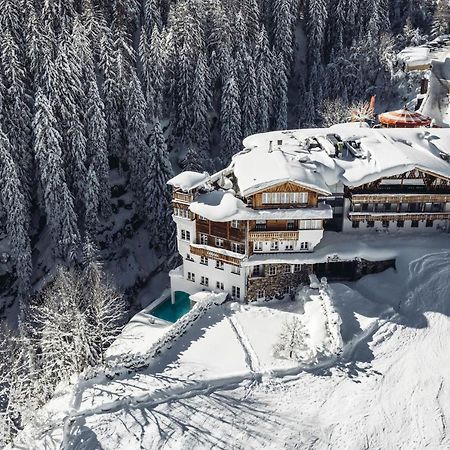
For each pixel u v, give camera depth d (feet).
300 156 158.71
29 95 216.13
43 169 197.26
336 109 260.83
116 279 213.46
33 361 147.54
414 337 135.33
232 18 276.21
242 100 257.96
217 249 154.10
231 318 149.38
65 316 140.46
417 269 151.53
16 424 133.28
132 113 221.05
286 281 157.89
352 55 301.84
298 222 149.79
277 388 122.42
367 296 152.46
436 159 163.94
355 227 166.61
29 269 197.88
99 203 216.33
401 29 365.61
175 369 129.39
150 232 223.51
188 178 153.48
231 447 107.76
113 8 261.03
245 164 160.45
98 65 234.38
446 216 160.66
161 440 109.60
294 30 318.86
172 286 170.40
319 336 135.44
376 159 161.38
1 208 204.13
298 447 107.45
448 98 270.46
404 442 108.06
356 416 114.11
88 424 114.73
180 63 245.24
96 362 137.59
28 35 220.23
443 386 120.47
